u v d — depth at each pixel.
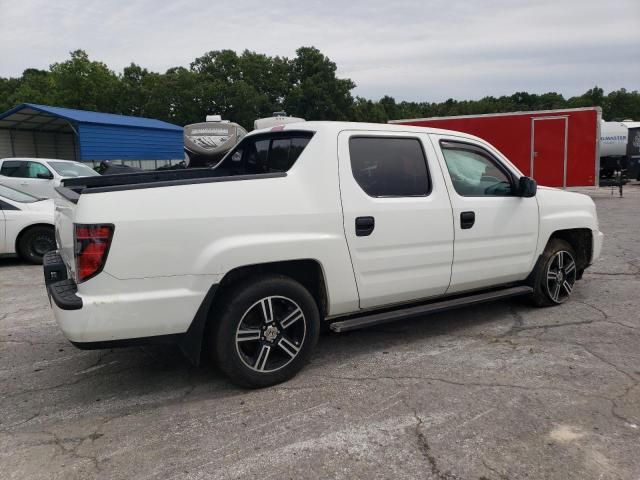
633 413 3.12
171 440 2.93
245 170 4.82
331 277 3.67
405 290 4.06
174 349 4.38
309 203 3.55
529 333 4.54
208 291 3.23
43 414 3.29
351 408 3.26
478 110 101.19
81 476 2.61
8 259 8.87
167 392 3.57
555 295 5.23
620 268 6.92
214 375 3.83
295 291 3.55
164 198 3.12
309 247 3.52
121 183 4.48
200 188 3.23
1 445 2.92
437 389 3.49
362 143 3.90
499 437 2.89
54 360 4.20
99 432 3.04
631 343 4.25
